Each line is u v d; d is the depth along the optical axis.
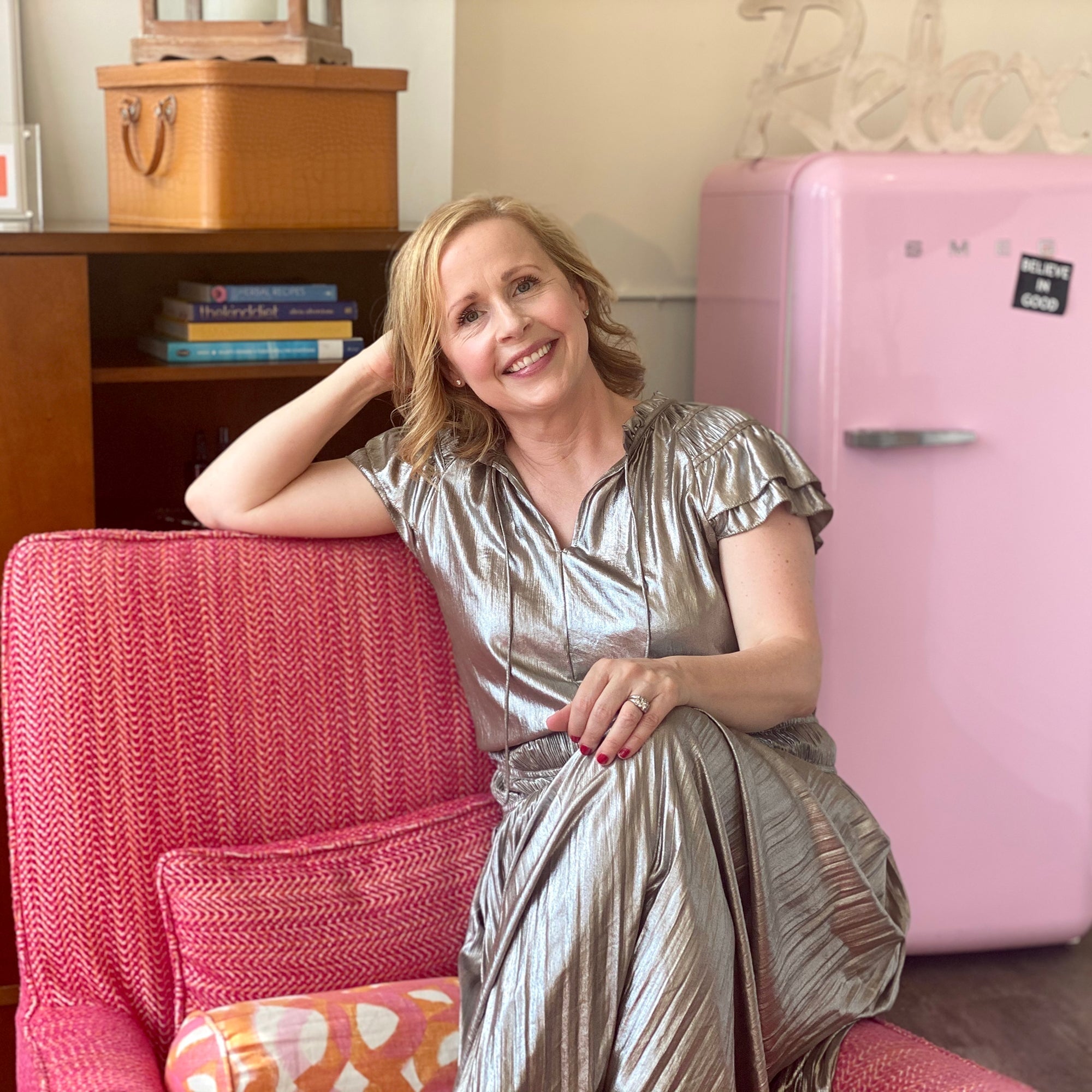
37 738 1.37
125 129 2.08
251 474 1.50
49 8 2.27
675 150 2.80
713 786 1.24
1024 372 2.28
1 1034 2.04
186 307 2.04
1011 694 2.39
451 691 1.53
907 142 2.86
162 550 1.44
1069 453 2.32
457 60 2.58
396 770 1.49
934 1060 1.23
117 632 1.39
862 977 1.34
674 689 1.25
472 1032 1.23
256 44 1.95
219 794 1.41
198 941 1.33
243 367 2.03
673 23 2.74
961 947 2.49
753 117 2.51
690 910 1.15
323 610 1.48
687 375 2.93
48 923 1.35
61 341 1.86
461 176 2.65
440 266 1.41
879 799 2.39
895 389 2.25
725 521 1.43
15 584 1.41
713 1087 1.12
